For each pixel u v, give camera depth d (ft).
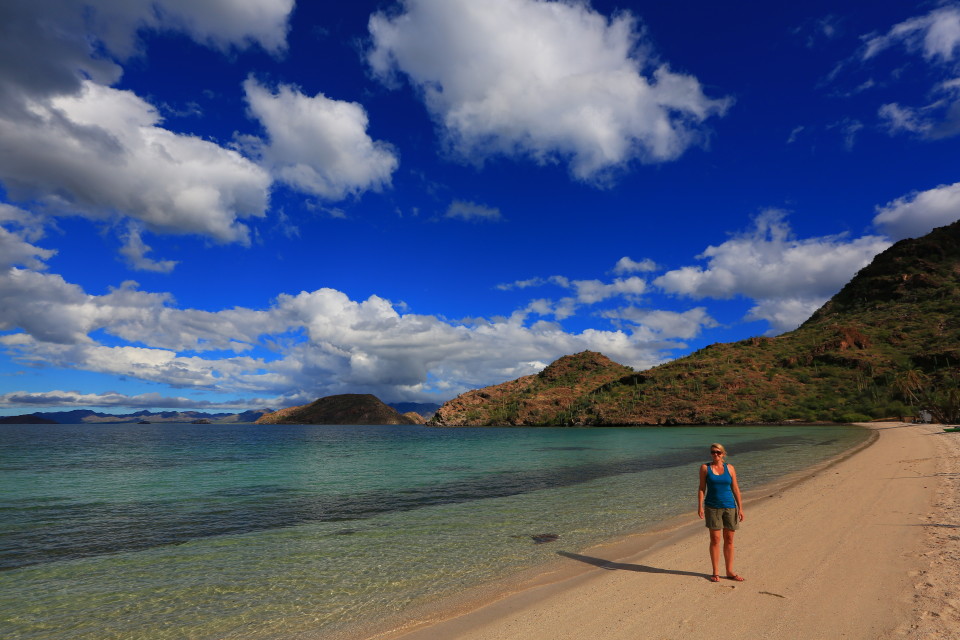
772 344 520.01
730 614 23.44
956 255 584.40
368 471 120.16
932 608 22.52
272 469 128.36
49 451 214.48
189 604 30.32
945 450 100.89
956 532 35.73
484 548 41.81
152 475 115.14
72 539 50.19
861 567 29.30
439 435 404.77
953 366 330.13
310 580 34.35
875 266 652.07
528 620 24.57
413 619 26.22
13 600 31.81
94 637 25.96
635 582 29.32
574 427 479.00
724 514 28.55
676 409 416.46
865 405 323.98
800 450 133.49
